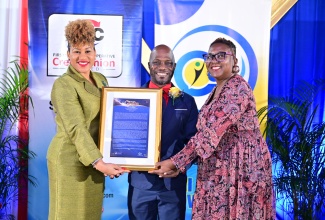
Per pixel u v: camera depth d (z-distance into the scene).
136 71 3.62
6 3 3.78
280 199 3.96
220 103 2.59
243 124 2.58
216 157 2.60
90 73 2.82
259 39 3.61
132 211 3.07
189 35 3.61
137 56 3.62
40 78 3.59
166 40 3.62
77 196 2.59
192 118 3.01
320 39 3.93
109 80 3.62
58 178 2.57
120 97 2.84
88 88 2.63
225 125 2.54
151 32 3.79
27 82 3.69
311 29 3.91
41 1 3.53
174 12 3.61
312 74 3.93
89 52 2.61
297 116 3.59
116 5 3.58
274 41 3.92
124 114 2.83
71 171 2.58
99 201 2.72
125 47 3.61
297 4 3.90
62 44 3.56
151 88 2.87
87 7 3.56
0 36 3.78
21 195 3.87
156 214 3.10
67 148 2.59
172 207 3.02
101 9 3.57
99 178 2.71
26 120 3.82
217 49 2.71
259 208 2.58
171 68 3.08
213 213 2.59
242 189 2.55
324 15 3.90
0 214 3.77
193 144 2.65
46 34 3.56
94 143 2.51
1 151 3.73
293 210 3.65
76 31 2.58
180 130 2.99
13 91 3.56
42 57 3.57
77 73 2.62
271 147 3.68
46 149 3.64
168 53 3.07
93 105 2.65
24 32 3.82
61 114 2.53
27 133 3.83
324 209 3.86
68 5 3.54
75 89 2.59
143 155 2.80
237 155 2.58
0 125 3.65
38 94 3.60
